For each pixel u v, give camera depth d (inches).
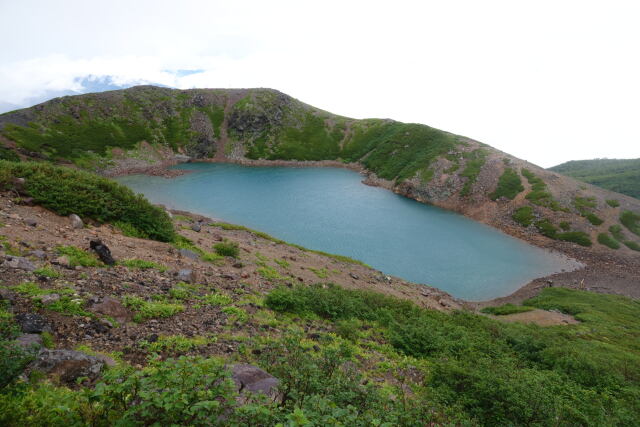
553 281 2237.9
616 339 1032.2
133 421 152.1
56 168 837.8
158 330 386.9
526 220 3380.9
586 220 3240.7
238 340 415.8
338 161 5905.5
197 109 6235.2
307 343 487.2
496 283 2127.2
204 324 440.1
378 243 2554.1
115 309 385.7
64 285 400.8
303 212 3117.6
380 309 828.6
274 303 628.7
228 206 3093.0
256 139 6013.8
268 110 6378.0
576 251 2908.5
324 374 297.7
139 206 883.4
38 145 4146.2
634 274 2512.3
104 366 270.5
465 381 434.9
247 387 265.3
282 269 1058.7
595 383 573.9
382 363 512.4
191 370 169.6
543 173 3998.5
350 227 2842.0
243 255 1057.5
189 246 915.4
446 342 644.7
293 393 237.6
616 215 3302.2
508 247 2842.0
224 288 641.0
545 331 992.2
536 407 378.0
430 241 2743.6
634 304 1798.7
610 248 2930.6
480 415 366.3
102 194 833.5
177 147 5472.4
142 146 5142.7
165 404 143.9
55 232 598.5
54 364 244.1
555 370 605.3
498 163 4259.4
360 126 6505.9
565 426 364.8
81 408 179.3
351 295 920.9
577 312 1480.1
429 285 1999.3
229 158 5659.5
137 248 695.1
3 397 182.2
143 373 171.3
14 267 399.9
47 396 195.9
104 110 5319.9
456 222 3395.7
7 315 297.0
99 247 545.6
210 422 156.3
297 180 4544.8
